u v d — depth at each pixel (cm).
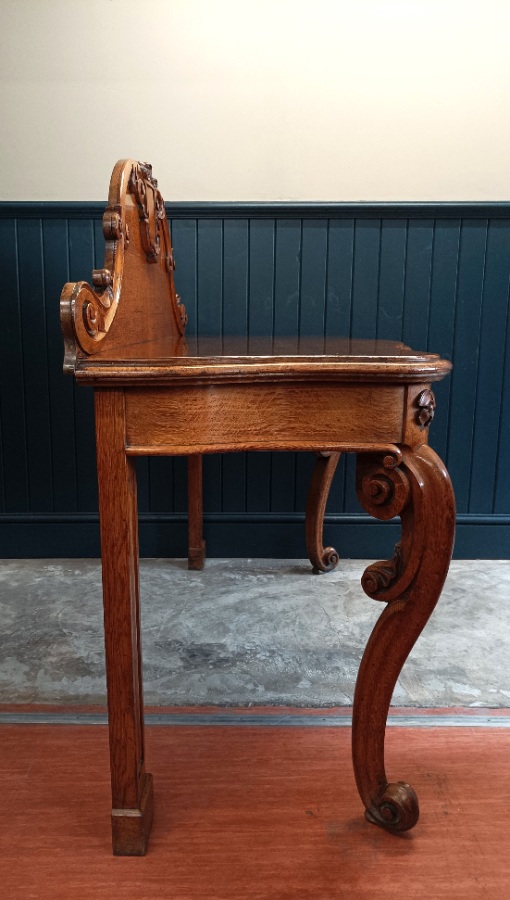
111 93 218
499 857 105
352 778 124
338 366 94
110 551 98
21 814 114
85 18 213
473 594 208
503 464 236
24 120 219
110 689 101
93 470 236
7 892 98
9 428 232
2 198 223
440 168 222
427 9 213
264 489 237
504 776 124
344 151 221
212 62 216
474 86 217
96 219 221
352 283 226
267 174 223
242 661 166
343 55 216
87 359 95
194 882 100
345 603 201
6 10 212
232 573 226
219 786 121
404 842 108
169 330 176
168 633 181
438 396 232
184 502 238
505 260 224
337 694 151
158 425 95
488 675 158
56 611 195
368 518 238
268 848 107
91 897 97
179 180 223
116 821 104
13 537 238
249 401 97
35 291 224
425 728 138
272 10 213
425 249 224
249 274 225
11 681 156
